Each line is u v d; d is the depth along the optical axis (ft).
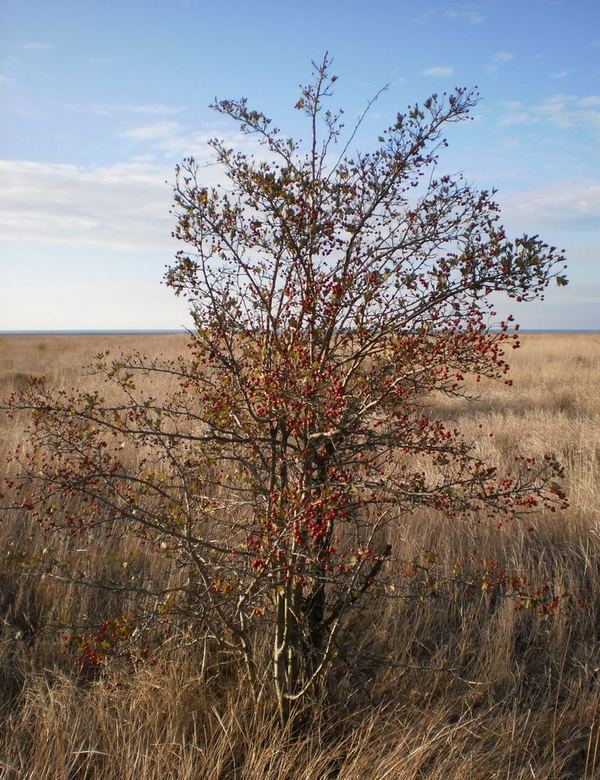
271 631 12.89
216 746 10.71
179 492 13.41
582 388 44.83
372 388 10.34
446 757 10.41
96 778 10.24
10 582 16.25
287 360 10.29
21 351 108.58
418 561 15.89
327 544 11.01
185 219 11.00
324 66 11.12
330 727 11.11
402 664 12.23
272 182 10.44
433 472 20.84
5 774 10.07
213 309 11.11
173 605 11.15
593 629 14.33
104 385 39.32
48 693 11.87
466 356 10.05
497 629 13.97
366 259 11.32
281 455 11.03
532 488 10.78
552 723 11.50
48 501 18.79
